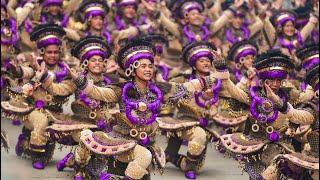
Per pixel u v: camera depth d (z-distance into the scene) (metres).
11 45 12.52
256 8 15.70
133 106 8.27
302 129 9.81
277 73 8.95
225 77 9.41
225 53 15.18
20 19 13.80
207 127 10.48
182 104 10.46
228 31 15.67
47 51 10.65
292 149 9.05
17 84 11.19
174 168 10.88
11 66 9.85
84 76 8.45
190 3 14.50
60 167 10.17
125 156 8.27
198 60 10.59
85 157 9.26
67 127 9.75
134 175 8.07
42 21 14.36
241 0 15.47
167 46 14.43
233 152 9.04
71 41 13.05
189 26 14.47
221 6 17.06
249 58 12.18
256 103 9.00
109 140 8.29
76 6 14.50
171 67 14.27
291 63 9.08
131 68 8.38
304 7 15.78
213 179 10.30
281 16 14.52
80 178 9.36
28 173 9.91
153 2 15.86
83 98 9.87
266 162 8.98
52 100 10.23
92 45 9.90
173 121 10.29
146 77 8.33
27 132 10.76
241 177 10.46
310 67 10.14
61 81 10.22
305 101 9.38
